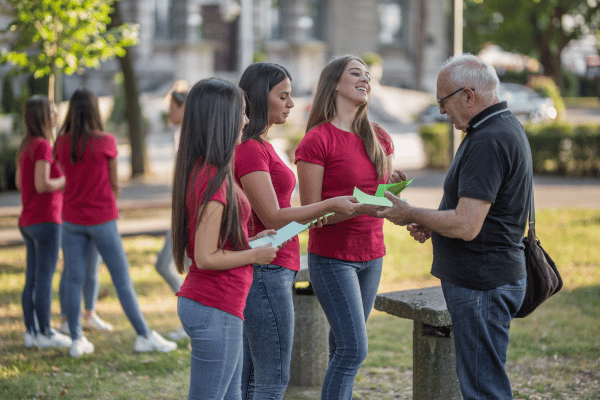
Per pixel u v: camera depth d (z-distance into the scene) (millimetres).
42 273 7875
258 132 4855
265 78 4875
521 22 65625
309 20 52250
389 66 54938
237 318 4145
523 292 4578
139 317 7820
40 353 7828
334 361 5145
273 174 4879
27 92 22344
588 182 24312
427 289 6062
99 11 11531
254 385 4930
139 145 24922
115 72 45188
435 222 4379
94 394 6617
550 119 42781
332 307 5133
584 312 9477
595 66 79562
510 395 4570
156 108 38469
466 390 4582
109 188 7500
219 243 4066
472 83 4430
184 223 4129
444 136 28844
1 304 10023
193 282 4133
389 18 55625
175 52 46531
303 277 6492
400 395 6684
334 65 5277
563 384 6836
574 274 11547
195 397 4121
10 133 23203
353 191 5039
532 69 74438
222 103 4070
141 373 7230
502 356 4566
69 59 11031
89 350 7797
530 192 4586
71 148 7262
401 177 5758
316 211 4621
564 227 15469
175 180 4148
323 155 5152
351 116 5301
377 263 5395
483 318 4484
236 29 50344
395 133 39938
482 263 4449
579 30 65000
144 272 12062
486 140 4309
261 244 4234
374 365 7598
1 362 7500
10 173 22938
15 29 11188
